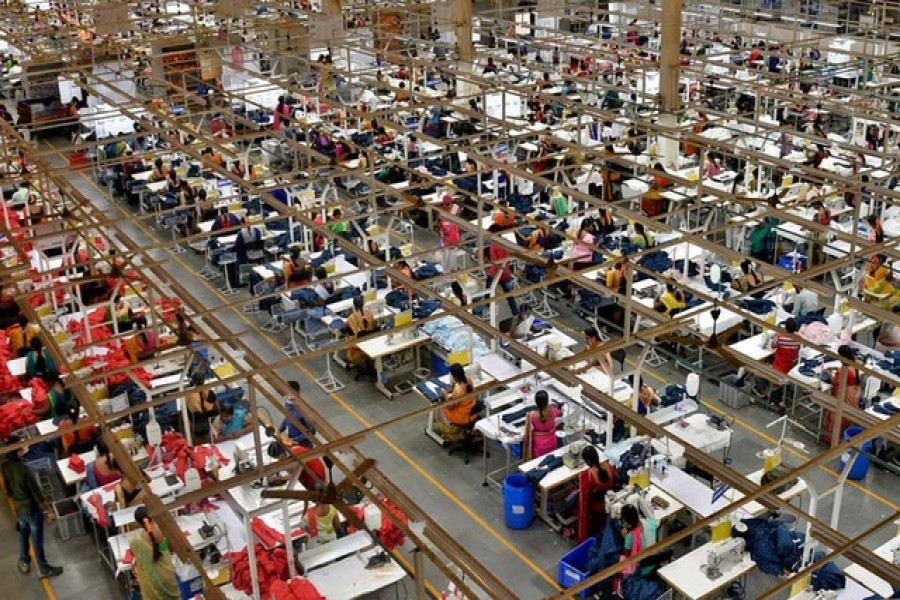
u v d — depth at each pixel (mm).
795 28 32375
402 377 19266
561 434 15094
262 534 12766
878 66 30984
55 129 35656
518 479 14875
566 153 22641
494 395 16328
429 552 8125
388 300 19547
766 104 31172
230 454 14664
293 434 14281
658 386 18516
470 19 33156
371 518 12867
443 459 16781
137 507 13078
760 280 19250
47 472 16188
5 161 21094
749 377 17938
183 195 25000
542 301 21672
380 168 25375
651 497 13336
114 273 15070
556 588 13570
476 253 18078
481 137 24891
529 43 32688
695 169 25766
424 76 34188
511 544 14586
